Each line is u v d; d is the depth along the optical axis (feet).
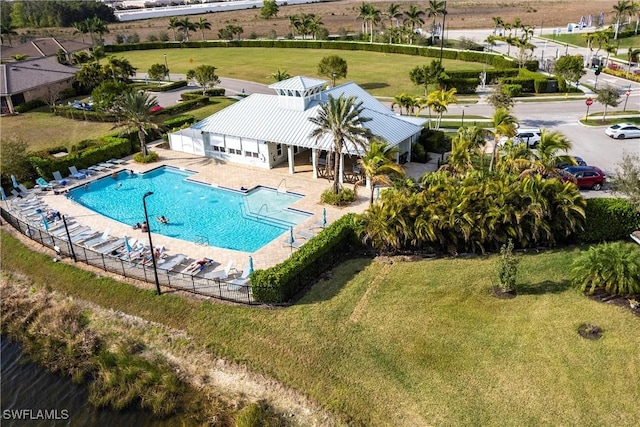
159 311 90.33
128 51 406.21
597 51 298.97
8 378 82.64
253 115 155.43
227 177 147.84
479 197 101.35
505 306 85.25
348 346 78.48
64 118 219.00
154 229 120.26
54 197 139.03
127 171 156.97
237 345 81.41
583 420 64.39
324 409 69.92
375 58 323.78
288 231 115.34
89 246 110.22
